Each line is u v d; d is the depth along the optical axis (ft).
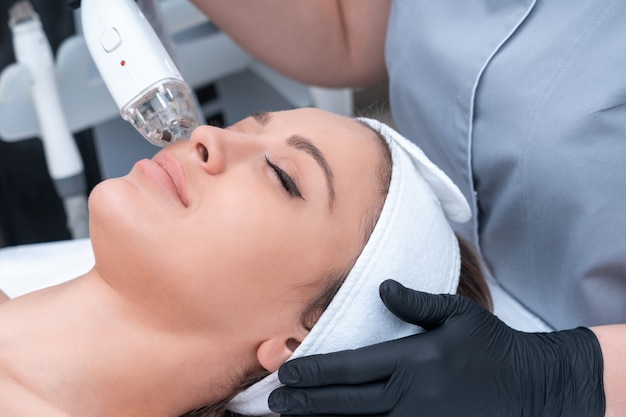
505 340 3.12
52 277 4.48
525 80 3.51
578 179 3.37
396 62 4.11
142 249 2.97
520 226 3.76
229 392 3.25
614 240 3.35
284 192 3.10
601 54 3.33
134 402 3.17
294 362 3.01
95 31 3.28
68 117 5.40
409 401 3.03
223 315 3.03
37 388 3.04
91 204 3.05
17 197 6.43
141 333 3.09
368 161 3.33
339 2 4.58
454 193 3.52
